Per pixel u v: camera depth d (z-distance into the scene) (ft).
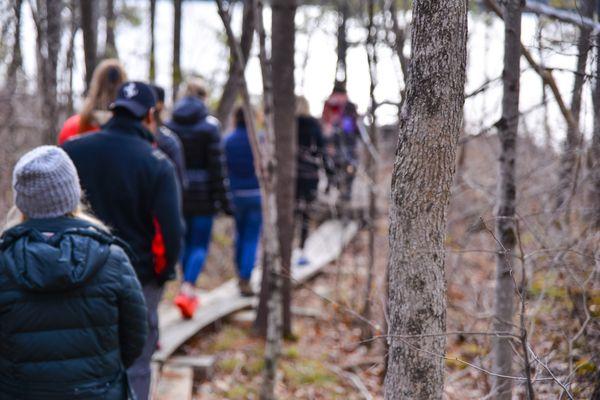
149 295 11.26
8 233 7.44
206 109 17.78
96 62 20.75
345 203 21.68
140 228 10.93
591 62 8.71
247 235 21.43
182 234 11.05
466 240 13.12
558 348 9.46
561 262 9.00
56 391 7.31
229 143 20.85
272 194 13.99
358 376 15.70
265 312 18.99
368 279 16.93
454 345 14.60
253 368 16.67
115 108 11.03
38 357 7.29
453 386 11.14
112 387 7.73
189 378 15.06
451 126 5.65
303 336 19.33
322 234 30.58
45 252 7.22
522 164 12.52
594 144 9.22
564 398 8.21
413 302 5.77
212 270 26.66
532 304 10.18
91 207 10.69
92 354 7.50
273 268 13.89
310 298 23.03
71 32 19.38
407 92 5.77
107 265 7.66
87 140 10.93
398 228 5.80
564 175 10.64
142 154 10.86
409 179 5.69
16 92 20.88
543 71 10.02
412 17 5.76
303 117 22.62
